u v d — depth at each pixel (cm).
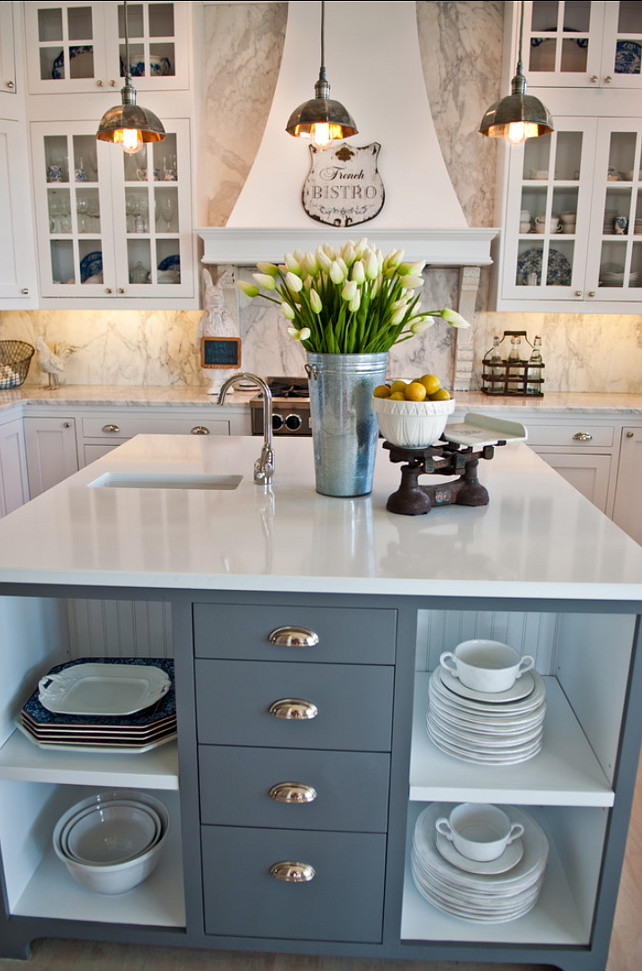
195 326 441
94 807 187
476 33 404
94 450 400
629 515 392
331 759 156
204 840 162
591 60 371
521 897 169
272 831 160
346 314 180
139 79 385
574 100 374
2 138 389
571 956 164
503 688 168
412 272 178
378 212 386
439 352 435
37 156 396
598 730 168
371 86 379
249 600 147
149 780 159
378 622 147
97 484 219
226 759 157
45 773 161
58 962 175
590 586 141
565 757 169
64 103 389
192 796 159
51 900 174
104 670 191
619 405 383
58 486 210
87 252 410
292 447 264
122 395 408
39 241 405
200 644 151
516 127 259
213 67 412
